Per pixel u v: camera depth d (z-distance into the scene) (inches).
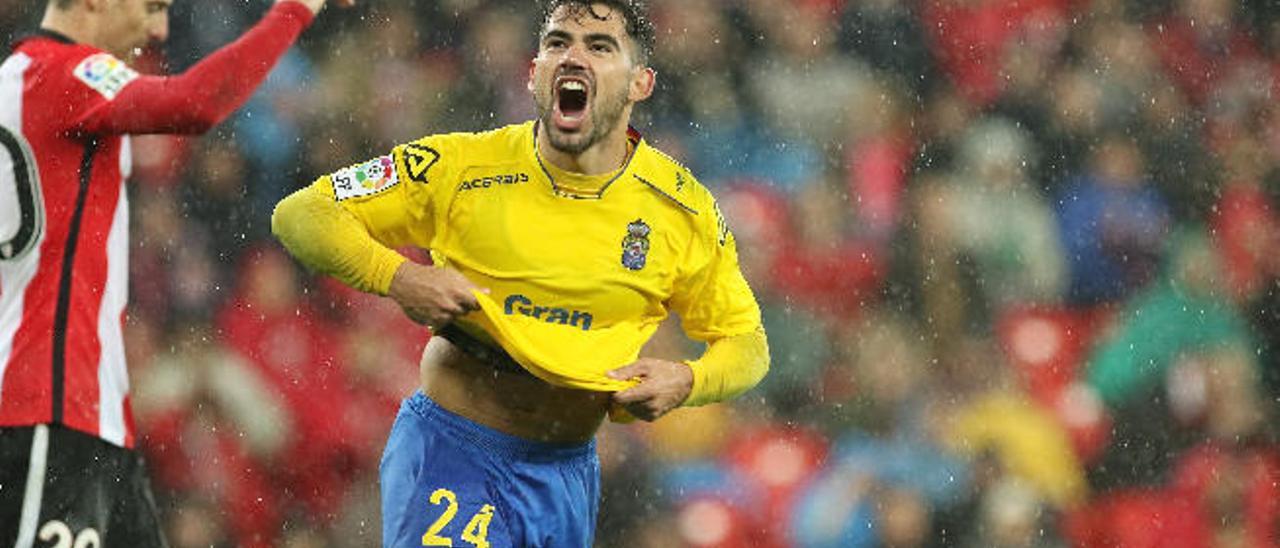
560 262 657.0
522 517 690.2
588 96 650.2
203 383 1215.6
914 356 1321.4
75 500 628.4
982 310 1350.9
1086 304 1371.8
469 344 671.8
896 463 1270.9
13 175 625.3
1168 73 1473.9
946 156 1413.6
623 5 661.3
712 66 1422.2
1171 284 1389.0
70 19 641.0
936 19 1449.3
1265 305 1397.6
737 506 1230.3
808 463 1256.8
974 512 1263.5
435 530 678.5
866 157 1401.3
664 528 1223.5
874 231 1371.8
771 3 1435.8
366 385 1227.2
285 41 629.9
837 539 1235.9
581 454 708.0
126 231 655.1
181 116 619.8
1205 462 1320.1
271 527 1192.2
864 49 1440.7
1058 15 1467.8
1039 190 1412.4
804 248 1357.0
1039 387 1318.9
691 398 676.1
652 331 684.1
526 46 1395.2
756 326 703.1
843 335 1321.4
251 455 1200.2
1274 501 1312.7
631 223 664.4
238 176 1312.7
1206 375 1349.7
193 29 1370.6
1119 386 1332.4
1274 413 1353.3
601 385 653.3
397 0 1387.8
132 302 1248.8
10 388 620.7
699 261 679.1
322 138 1346.0
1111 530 1279.5
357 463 1211.2
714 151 1398.9
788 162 1397.6
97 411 634.8
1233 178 1445.6
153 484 1186.6
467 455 684.1
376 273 636.7
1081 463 1301.7
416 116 1368.1
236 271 1270.9
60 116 626.5
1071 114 1443.2
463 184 658.2
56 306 627.2
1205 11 1492.4
